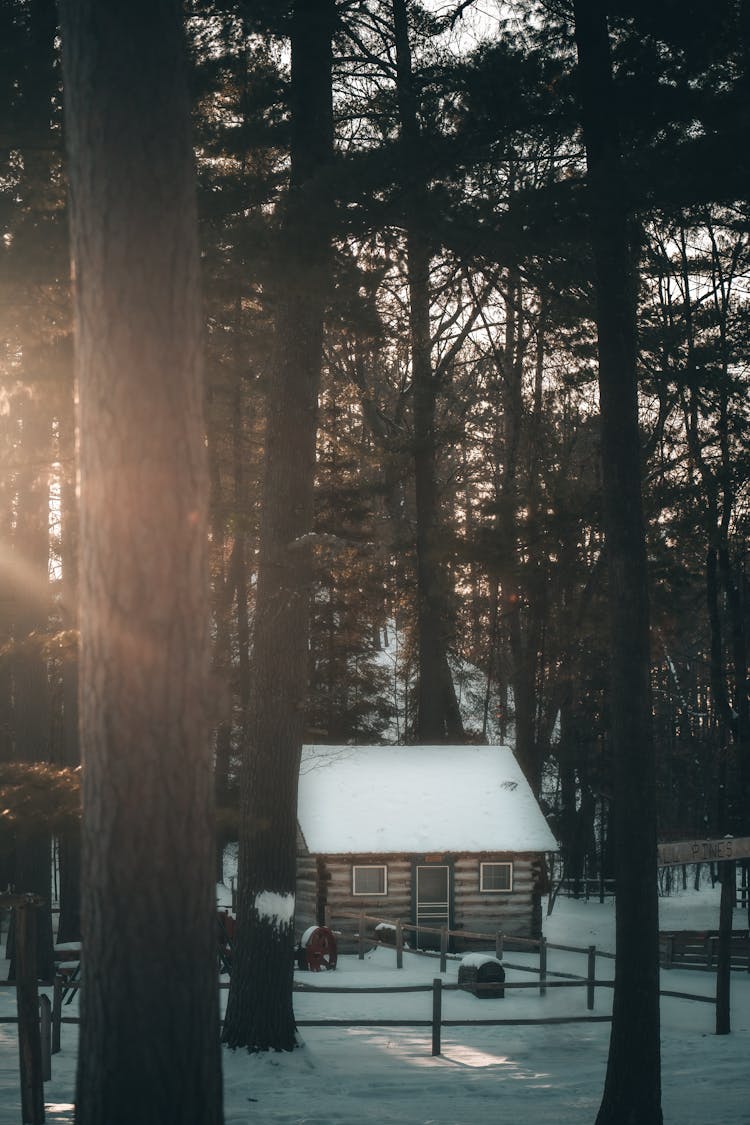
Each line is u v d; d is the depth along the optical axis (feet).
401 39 72.43
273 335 59.21
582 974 87.97
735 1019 69.05
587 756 150.92
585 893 151.02
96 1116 19.88
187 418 21.12
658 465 98.99
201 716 20.79
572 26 44.73
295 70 53.88
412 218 42.04
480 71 41.86
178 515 20.77
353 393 136.46
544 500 62.44
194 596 20.86
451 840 105.81
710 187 38.96
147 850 20.16
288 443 56.65
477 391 144.66
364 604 146.30
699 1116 42.29
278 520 56.44
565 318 51.60
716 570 125.29
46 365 45.29
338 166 41.47
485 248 44.50
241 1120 40.78
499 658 161.99
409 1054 56.80
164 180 21.38
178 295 21.27
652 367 55.16
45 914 75.05
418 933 105.29
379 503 172.96
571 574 64.03
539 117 42.37
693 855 53.83
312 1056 53.42
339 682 151.02
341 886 105.19
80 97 21.59
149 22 21.58
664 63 41.57
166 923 20.15
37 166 48.32
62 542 97.35
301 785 111.45
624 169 39.45
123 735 20.29
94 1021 20.21
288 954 54.34
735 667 123.03
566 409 128.06
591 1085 49.29
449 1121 40.98
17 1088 45.27
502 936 81.35
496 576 63.77
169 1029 20.02
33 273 42.57
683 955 98.58
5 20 46.26
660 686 181.98
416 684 167.22
